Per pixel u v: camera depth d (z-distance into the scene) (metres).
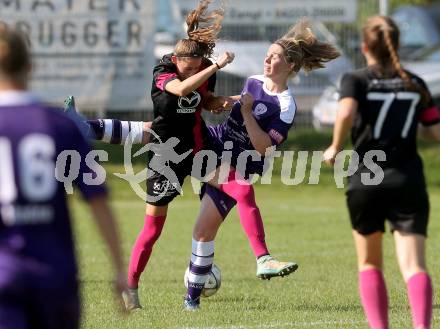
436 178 64.75
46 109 12.18
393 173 17.14
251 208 23.97
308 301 24.97
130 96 65.19
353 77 17.34
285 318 22.31
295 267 23.66
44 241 11.79
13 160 11.77
